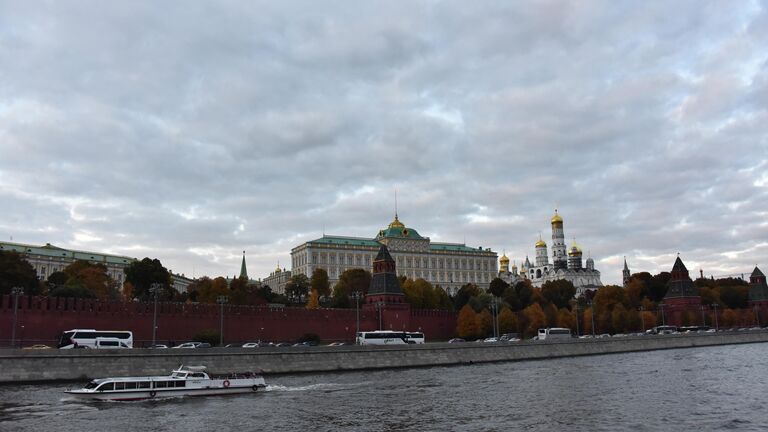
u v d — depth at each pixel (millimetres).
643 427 53094
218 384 70688
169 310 113750
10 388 70812
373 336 125500
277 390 74500
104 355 78500
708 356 123938
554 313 179375
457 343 113562
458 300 196500
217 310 119625
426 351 108438
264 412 59812
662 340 152500
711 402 65125
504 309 165125
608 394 71250
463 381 83750
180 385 68562
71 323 102312
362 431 51844
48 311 100312
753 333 173875
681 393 71625
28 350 75188
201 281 191125
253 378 73312
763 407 61969
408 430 52125
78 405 62406
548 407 62719
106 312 106375
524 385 79250
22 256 160250
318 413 59438
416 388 76375
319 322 134125
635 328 185000
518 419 56656
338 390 74688
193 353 84375
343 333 137375
